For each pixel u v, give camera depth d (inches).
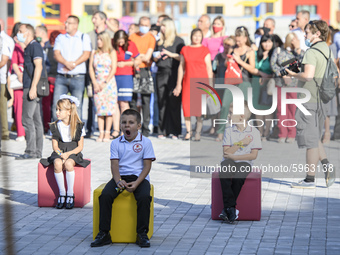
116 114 724.7
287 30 1262.3
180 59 701.9
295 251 315.0
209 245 327.3
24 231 354.0
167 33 716.7
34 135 599.2
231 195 368.2
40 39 708.0
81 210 406.0
